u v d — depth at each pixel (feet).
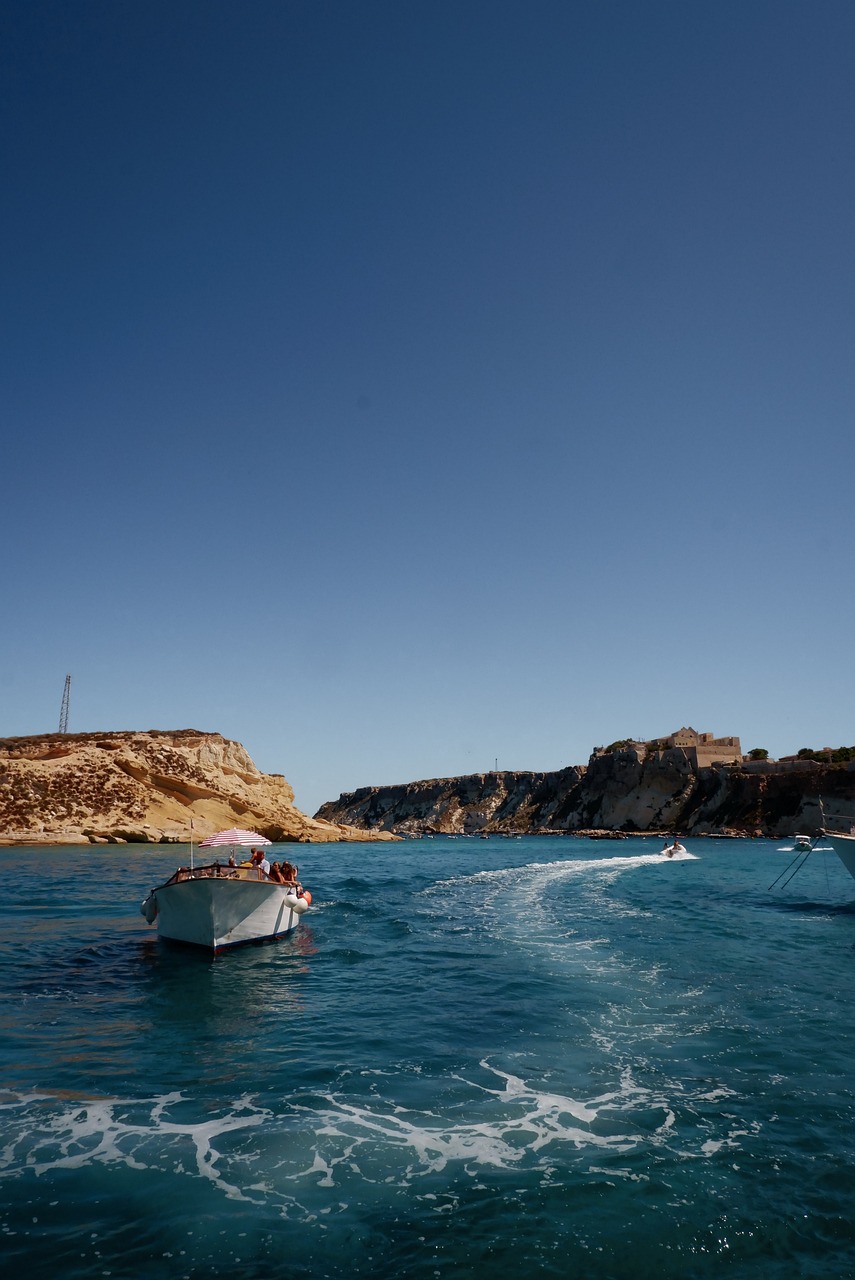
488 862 217.36
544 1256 21.71
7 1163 27.12
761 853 277.44
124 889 119.24
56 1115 31.35
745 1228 23.17
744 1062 37.86
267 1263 21.35
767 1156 27.78
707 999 50.52
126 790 306.96
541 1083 34.99
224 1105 32.48
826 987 54.34
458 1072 36.47
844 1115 31.50
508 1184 25.71
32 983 55.52
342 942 73.77
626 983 55.36
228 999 51.06
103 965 62.03
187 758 347.97
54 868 163.73
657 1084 34.88
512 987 54.34
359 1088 34.40
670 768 533.14
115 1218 23.61
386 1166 26.99
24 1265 21.16
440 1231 22.97
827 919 92.32
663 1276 20.88
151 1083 35.09
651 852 290.56
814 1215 23.93
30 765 296.71
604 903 108.78
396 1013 47.37
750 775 469.98
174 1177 26.17
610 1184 25.72
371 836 417.08
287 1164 27.09
